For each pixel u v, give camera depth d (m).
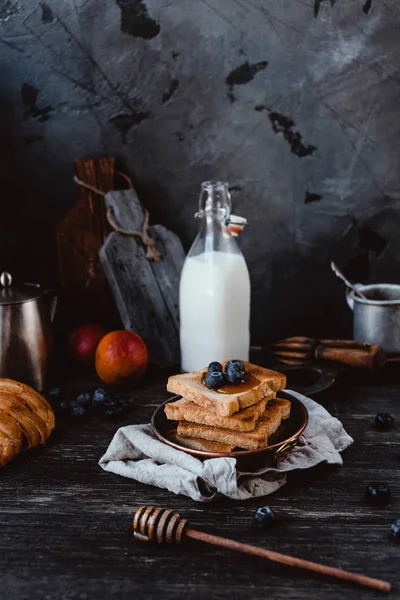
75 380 1.16
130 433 0.94
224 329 1.11
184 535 0.81
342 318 1.28
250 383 0.93
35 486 0.91
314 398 1.09
